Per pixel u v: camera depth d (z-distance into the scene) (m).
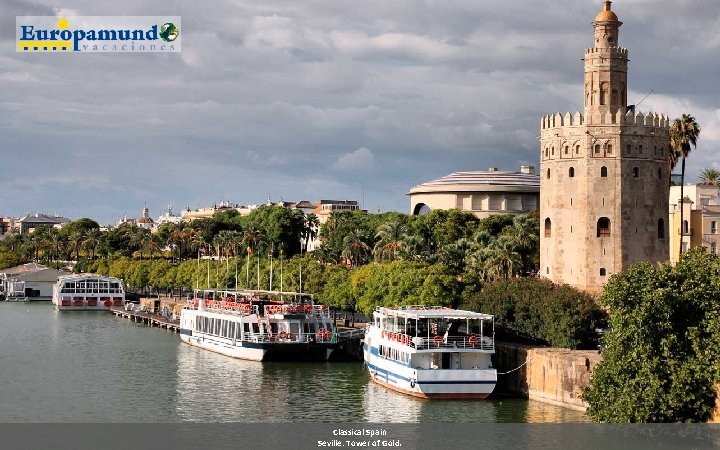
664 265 83.12
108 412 96.94
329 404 98.69
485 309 112.81
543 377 97.62
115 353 144.50
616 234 144.50
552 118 150.25
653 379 75.12
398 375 102.88
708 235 174.38
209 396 104.75
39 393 107.94
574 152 146.75
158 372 122.81
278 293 147.12
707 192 188.38
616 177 144.62
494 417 90.38
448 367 100.25
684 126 151.50
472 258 150.62
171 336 173.75
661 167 147.88
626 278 79.75
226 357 137.75
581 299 106.75
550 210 150.38
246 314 135.88
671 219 172.88
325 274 165.50
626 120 145.00
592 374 82.44
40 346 155.50
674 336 76.69
